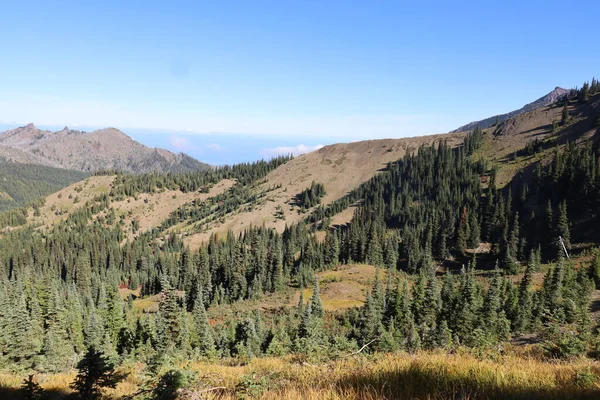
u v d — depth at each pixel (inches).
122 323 2033.7
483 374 252.1
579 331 494.9
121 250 7081.7
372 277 3528.5
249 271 3882.9
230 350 1472.7
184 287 4311.0
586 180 4030.5
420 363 302.4
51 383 541.3
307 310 1445.6
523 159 6594.5
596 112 6742.1
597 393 198.5
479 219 4680.1
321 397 218.8
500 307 1675.7
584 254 3223.4
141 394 298.5
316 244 4781.0
